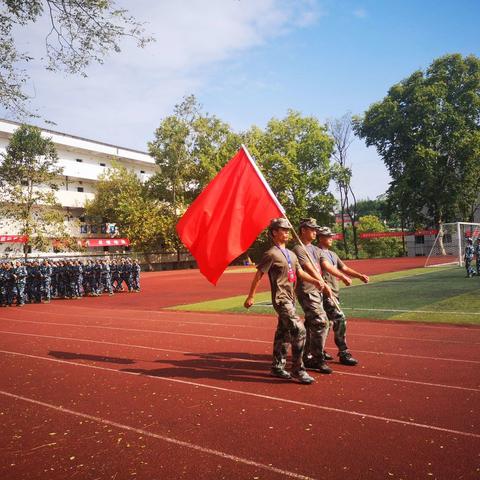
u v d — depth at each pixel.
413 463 3.38
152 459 3.64
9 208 41.12
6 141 44.53
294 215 49.47
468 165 44.41
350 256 55.16
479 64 45.28
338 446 3.73
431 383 5.34
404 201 45.75
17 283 17.91
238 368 6.44
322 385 5.46
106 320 12.07
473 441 3.71
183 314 12.77
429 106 43.34
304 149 50.09
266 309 12.75
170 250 55.25
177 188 53.56
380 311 11.11
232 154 49.91
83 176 51.72
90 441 4.05
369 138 49.09
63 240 43.16
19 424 4.55
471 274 19.88
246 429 4.18
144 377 6.12
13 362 7.32
